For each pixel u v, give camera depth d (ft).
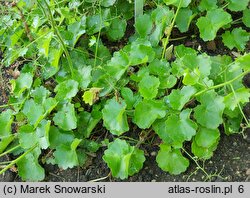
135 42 1.57
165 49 1.58
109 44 1.72
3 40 1.76
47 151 1.49
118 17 1.69
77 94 1.54
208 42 1.66
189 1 1.56
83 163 1.44
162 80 1.48
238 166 1.41
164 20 1.57
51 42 1.62
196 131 1.40
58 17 1.71
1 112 1.60
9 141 1.48
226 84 1.38
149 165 1.44
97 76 1.54
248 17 1.65
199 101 1.41
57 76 1.57
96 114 1.47
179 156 1.39
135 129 1.50
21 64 1.73
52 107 1.42
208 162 1.43
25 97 1.55
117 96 1.45
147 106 1.41
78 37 1.59
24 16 1.74
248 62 1.33
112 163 1.35
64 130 1.44
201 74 1.43
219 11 1.55
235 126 1.45
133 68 1.57
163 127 1.40
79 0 1.73
